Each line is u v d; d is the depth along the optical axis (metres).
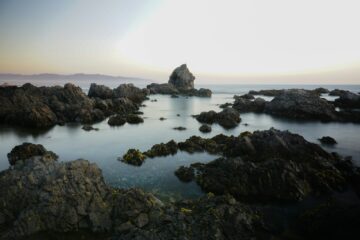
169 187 24.95
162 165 31.00
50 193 18.14
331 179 25.11
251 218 18.11
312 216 18.56
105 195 19.67
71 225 17.39
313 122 59.16
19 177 19.80
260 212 19.94
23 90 68.38
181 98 119.94
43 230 17.14
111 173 28.55
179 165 31.02
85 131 49.22
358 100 78.75
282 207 21.30
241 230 16.69
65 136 45.28
